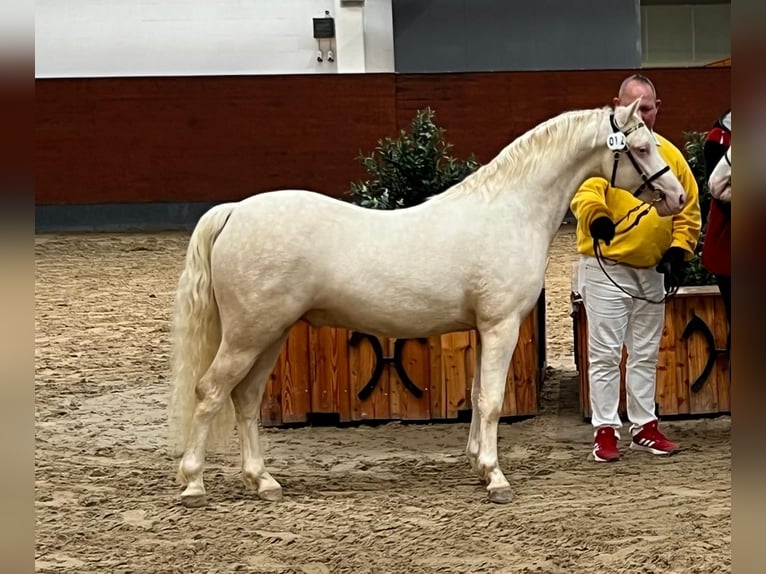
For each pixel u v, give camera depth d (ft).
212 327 14.94
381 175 22.21
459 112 56.18
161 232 52.39
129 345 29.76
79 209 54.54
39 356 28.17
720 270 16.99
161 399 23.21
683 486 15.70
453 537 13.28
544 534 13.34
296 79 55.57
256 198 14.83
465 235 14.94
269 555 12.73
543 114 56.29
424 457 18.13
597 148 15.42
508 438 19.56
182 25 64.69
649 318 17.76
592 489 15.62
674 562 12.14
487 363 15.07
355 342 20.65
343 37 65.82
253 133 55.47
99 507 15.01
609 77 56.34
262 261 14.32
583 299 17.75
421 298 14.83
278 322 14.49
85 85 54.29
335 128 55.83
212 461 18.02
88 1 63.87
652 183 15.34
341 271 14.57
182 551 12.95
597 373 17.51
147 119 54.80
